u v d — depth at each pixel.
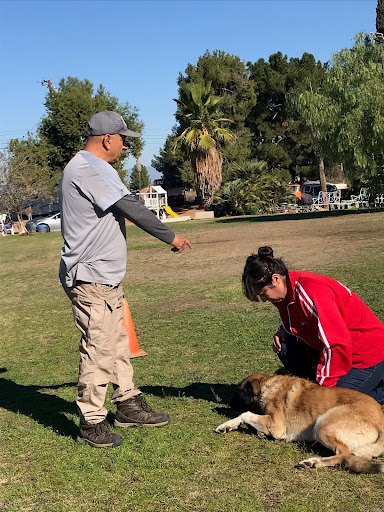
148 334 7.53
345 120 25.31
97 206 3.87
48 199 57.22
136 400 4.27
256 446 3.76
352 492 3.09
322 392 3.62
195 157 45.75
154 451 3.79
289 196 45.16
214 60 58.09
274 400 3.84
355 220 23.31
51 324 9.06
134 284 12.39
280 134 60.38
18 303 11.48
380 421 3.32
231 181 44.38
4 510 3.18
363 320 3.90
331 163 27.55
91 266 3.87
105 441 3.93
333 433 3.38
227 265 13.84
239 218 35.59
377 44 26.22
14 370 6.41
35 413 4.77
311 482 3.22
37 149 52.50
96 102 54.38
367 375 3.91
